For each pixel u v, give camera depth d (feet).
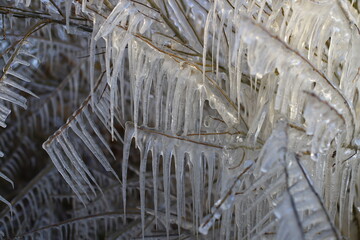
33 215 4.03
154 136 3.07
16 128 4.46
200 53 3.22
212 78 3.16
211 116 3.19
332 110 2.71
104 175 4.23
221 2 3.01
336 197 2.98
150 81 3.09
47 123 4.42
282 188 2.83
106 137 4.55
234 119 3.09
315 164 2.89
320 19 2.90
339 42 2.93
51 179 4.15
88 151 4.42
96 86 3.22
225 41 3.19
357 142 2.94
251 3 3.03
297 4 2.91
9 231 4.12
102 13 3.11
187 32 3.25
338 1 2.84
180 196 3.10
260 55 2.72
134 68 3.10
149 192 4.13
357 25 2.97
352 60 2.92
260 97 3.10
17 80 4.35
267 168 2.70
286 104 2.87
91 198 4.06
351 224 3.18
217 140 3.09
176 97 3.07
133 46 3.08
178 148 3.05
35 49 4.27
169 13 3.22
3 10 3.36
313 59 3.03
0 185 4.35
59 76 4.71
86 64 4.38
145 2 3.17
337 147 2.87
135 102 3.07
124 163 3.11
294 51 2.74
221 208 2.70
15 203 3.91
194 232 3.28
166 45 3.22
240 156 3.00
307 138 2.85
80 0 3.13
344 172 2.97
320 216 2.61
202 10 3.25
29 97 4.48
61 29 3.90
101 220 4.15
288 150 2.73
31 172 4.48
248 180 2.95
